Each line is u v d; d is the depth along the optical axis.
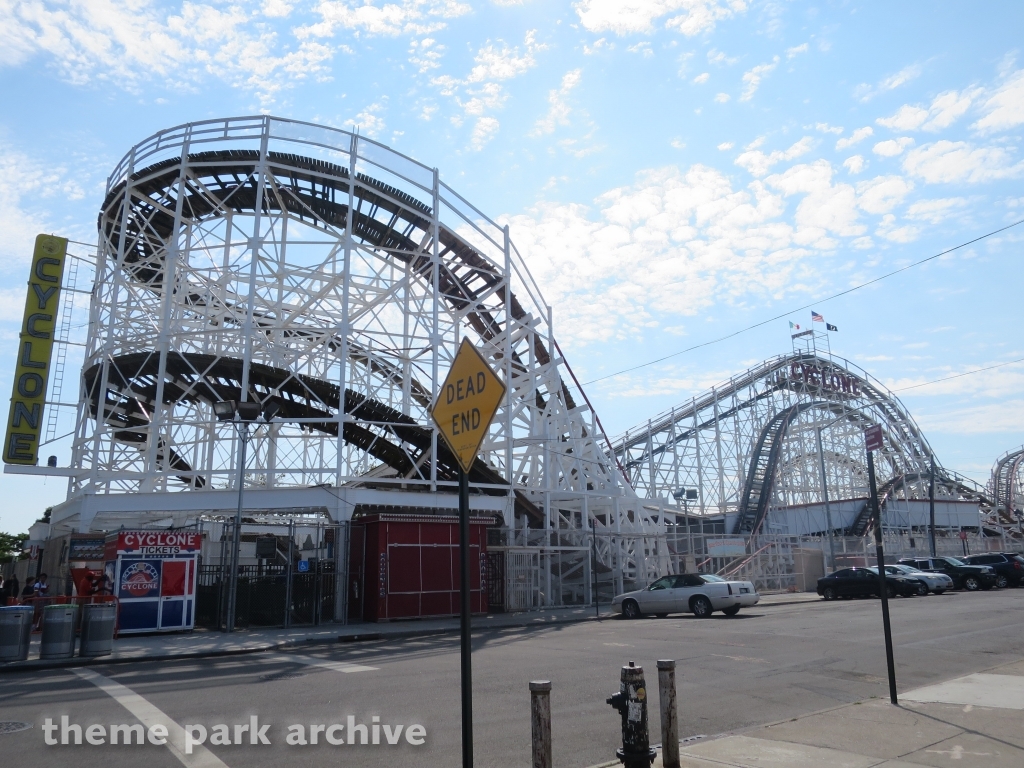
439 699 11.30
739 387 64.69
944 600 31.00
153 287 36.88
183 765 7.90
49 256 32.25
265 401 29.94
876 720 9.35
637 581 38.06
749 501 60.75
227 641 20.05
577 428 40.31
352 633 21.89
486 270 36.75
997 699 10.54
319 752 8.37
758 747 8.12
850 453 72.19
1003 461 86.06
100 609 17.55
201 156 32.00
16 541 66.31
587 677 13.14
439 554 27.22
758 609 29.47
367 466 40.78
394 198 33.19
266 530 34.62
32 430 30.64
